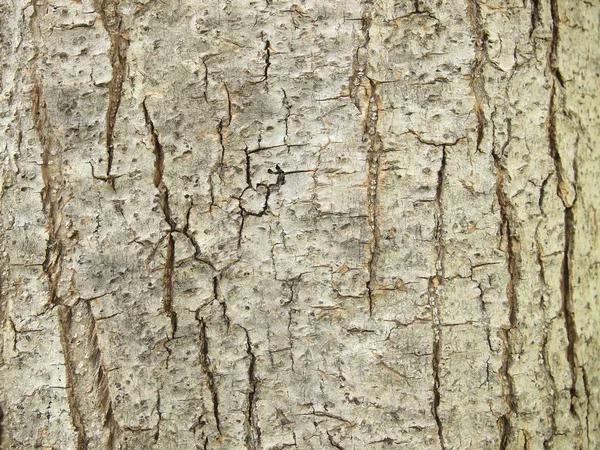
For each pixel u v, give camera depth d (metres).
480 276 0.55
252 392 0.55
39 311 0.55
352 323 0.54
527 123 0.56
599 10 0.61
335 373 0.54
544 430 0.56
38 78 0.55
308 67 0.54
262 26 0.54
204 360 0.55
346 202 0.54
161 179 0.54
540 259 0.56
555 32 0.57
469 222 0.55
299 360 0.54
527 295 0.56
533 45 0.56
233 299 0.54
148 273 0.55
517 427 0.56
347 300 0.54
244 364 0.55
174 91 0.54
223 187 0.54
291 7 0.54
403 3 0.54
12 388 0.55
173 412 0.55
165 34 0.54
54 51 0.55
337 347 0.54
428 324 0.55
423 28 0.54
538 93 0.56
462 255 0.55
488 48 0.55
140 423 0.55
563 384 0.57
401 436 0.55
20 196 0.55
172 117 0.54
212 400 0.55
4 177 0.55
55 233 0.55
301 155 0.54
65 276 0.55
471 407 0.55
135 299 0.55
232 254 0.54
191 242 0.54
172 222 0.54
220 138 0.54
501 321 0.55
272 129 0.54
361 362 0.54
